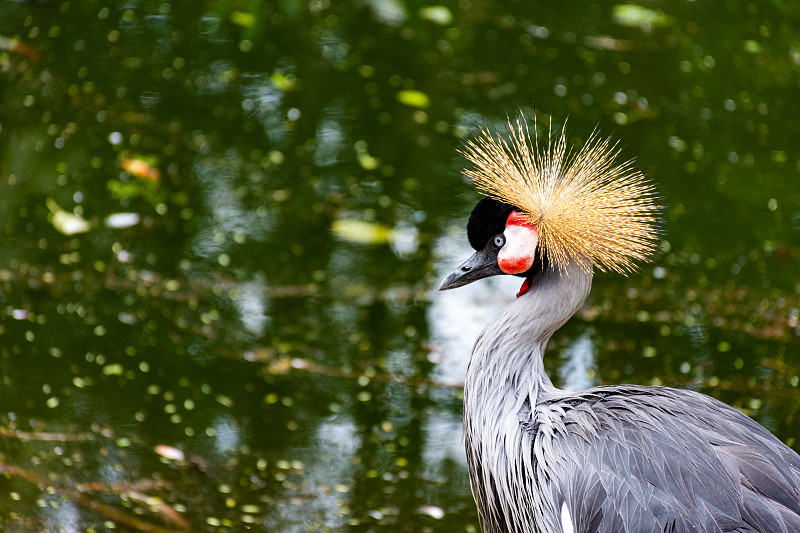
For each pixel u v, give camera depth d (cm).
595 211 564
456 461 736
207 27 1310
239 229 973
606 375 822
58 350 824
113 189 1009
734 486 479
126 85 1179
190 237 962
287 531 668
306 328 862
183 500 689
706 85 1249
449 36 1330
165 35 1284
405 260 947
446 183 1047
